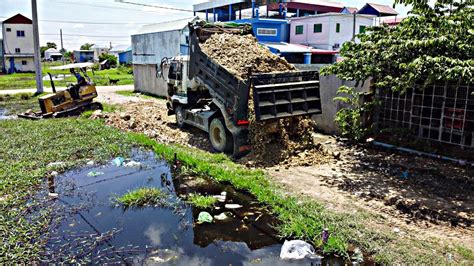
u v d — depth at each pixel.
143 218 5.79
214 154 9.16
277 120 8.53
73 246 4.93
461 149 8.55
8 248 4.79
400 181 7.32
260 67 8.74
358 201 6.35
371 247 4.80
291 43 31.19
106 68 60.72
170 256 4.71
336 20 28.66
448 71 6.42
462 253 4.68
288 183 7.20
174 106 12.27
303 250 4.72
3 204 6.05
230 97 8.50
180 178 7.61
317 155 8.77
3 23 49.56
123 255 4.72
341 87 9.95
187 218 5.80
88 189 6.94
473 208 6.03
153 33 23.12
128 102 19.52
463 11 7.73
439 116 8.90
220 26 10.46
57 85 31.78
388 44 7.99
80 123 12.70
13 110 17.06
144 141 10.24
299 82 8.42
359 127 10.20
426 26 7.81
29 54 51.34
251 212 6.02
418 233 5.23
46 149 9.37
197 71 9.85
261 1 30.94
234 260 4.63
